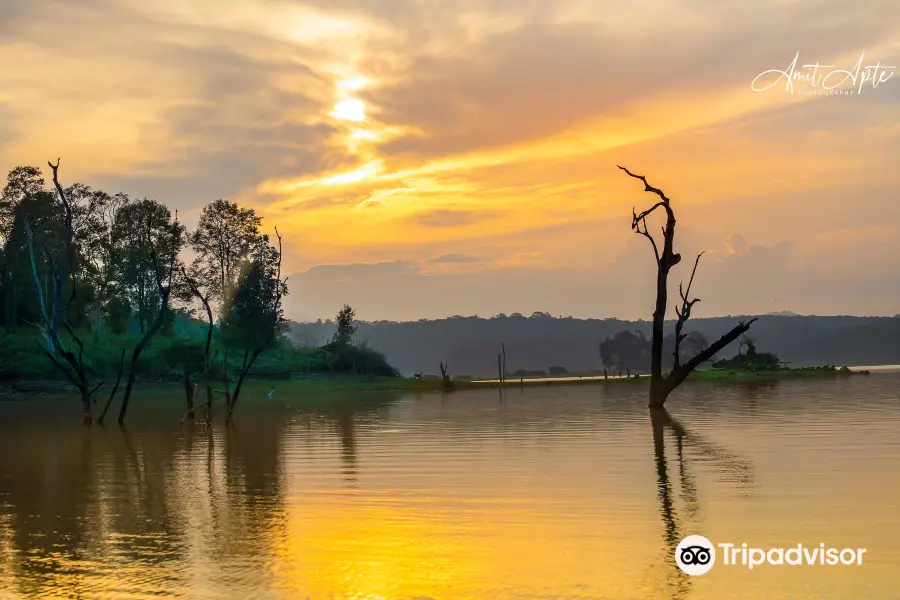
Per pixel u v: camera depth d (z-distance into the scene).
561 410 43.09
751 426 30.50
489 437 28.88
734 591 10.66
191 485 19.48
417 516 15.23
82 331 97.50
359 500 16.95
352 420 39.38
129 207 96.88
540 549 12.71
